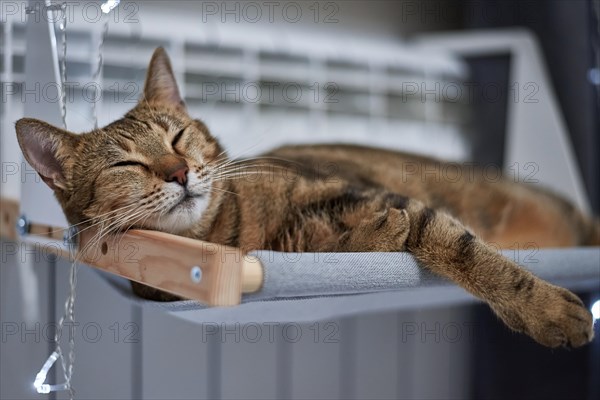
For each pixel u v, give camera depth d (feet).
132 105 5.98
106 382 6.27
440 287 4.21
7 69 5.22
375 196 4.47
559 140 7.13
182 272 3.04
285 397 7.57
